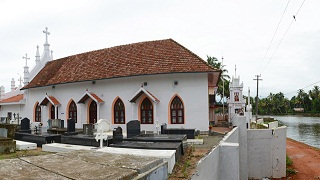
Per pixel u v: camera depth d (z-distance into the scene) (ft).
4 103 102.37
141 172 9.00
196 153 35.94
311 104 373.20
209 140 50.70
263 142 59.41
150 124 66.23
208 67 62.08
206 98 62.34
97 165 9.37
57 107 83.61
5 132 40.91
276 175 59.00
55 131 63.31
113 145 32.50
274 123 82.17
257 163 59.31
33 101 92.38
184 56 67.67
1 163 9.32
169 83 65.05
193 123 62.75
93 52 88.74
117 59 77.56
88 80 73.31
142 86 66.90
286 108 413.80
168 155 24.73
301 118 317.22
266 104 416.26
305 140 125.29
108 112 72.79
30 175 7.84
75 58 91.97
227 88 170.09
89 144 40.14
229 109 118.11
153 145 31.76
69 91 80.79
